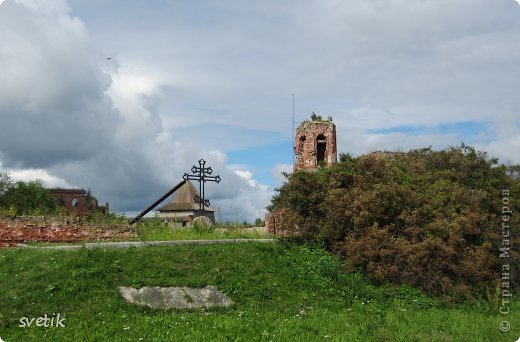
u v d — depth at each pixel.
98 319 14.42
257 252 19.88
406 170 24.64
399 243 19.39
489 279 20.45
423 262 19.06
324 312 16.09
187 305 16.19
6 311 14.48
